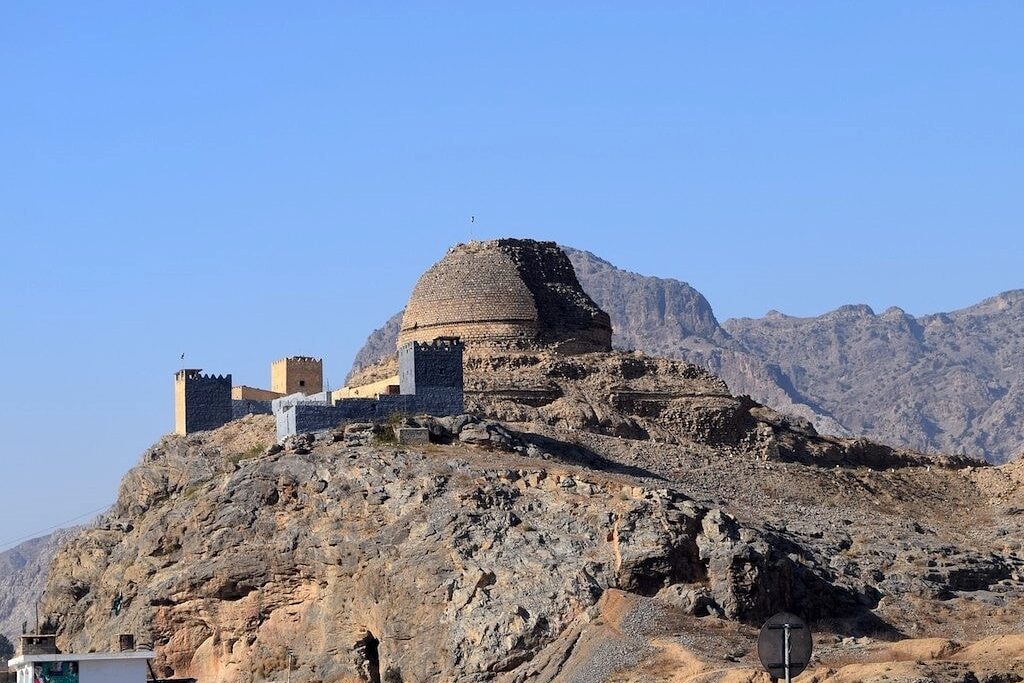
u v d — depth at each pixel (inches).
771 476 7775.6
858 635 5925.2
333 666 6190.9
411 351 7332.7
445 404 7332.7
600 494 6299.2
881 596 6328.7
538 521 6190.9
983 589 6589.6
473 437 6909.5
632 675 5290.4
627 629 5634.8
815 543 6776.6
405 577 6097.4
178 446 7721.5
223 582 6476.4
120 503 7736.2
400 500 6363.2
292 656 6323.8
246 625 6441.9
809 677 4827.8
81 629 7086.6
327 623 6279.5
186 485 7347.4
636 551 5890.8
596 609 5787.4
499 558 6038.4
